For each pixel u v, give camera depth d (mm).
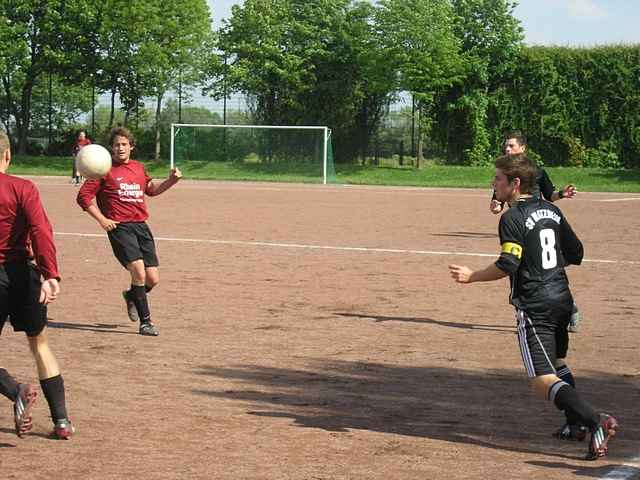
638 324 13836
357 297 15984
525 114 67562
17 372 10398
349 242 24625
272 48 69812
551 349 7656
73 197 40875
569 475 7141
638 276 18953
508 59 67250
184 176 65500
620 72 66062
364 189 55250
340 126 70438
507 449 7816
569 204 43219
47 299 7512
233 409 9023
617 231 29062
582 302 15781
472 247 23750
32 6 70438
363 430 8352
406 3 66125
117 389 9727
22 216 7633
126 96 72125
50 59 70688
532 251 7676
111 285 17047
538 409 9117
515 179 7914
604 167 66500
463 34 67812
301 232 27125
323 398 9484
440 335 12867
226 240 24656
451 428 8438
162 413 8844
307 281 17750
